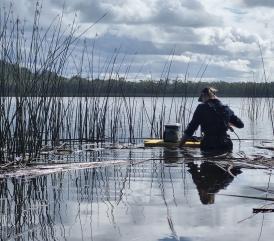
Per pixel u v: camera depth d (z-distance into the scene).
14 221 4.83
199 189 6.37
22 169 8.13
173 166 8.36
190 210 5.21
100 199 5.82
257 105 21.94
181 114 15.67
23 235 4.34
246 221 4.75
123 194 6.11
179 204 5.51
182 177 7.29
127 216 4.98
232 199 5.77
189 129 10.09
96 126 13.05
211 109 9.92
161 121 13.77
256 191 6.23
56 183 6.93
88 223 4.72
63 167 8.33
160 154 9.84
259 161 8.75
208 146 10.07
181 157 9.27
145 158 9.38
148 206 5.42
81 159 9.43
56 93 11.39
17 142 9.19
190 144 10.83
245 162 8.66
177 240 4.16
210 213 5.09
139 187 6.56
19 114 9.21
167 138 11.23
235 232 4.39
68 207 5.43
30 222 4.78
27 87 9.48
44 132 11.59
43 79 10.23
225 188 6.45
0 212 5.21
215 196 5.95
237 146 11.59
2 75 9.12
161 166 8.37
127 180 7.11
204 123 10.00
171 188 6.46
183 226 4.58
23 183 6.96
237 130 16.84
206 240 4.16
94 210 5.26
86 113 13.15
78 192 6.28
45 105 10.65
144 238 4.21
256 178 7.18
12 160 8.90
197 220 4.80
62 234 4.35
